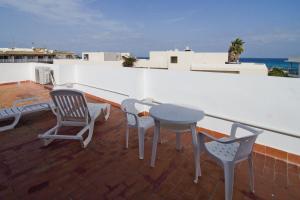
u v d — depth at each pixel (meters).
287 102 3.06
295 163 2.89
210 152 2.12
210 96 3.95
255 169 2.72
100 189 2.21
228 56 26.27
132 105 3.80
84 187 2.24
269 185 2.36
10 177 2.39
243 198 2.12
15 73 9.83
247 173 2.60
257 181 2.43
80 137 3.12
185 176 2.49
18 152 3.01
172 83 4.55
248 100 3.47
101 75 6.43
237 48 25.12
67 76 7.35
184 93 4.36
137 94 5.20
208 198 2.11
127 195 2.13
